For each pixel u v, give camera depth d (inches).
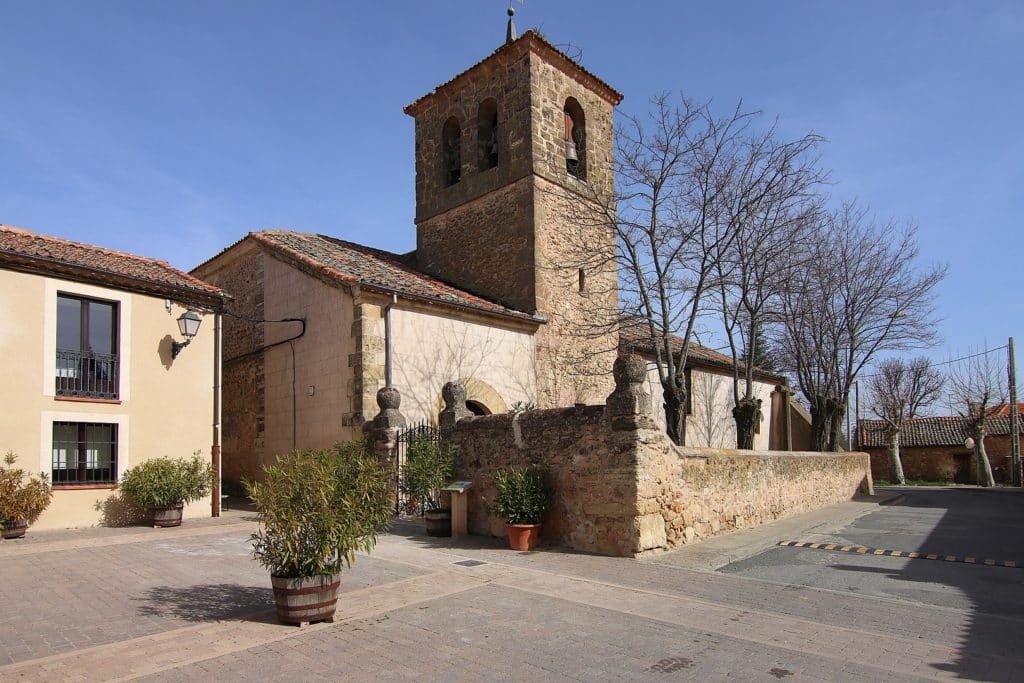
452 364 637.9
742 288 706.2
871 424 1622.8
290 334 659.4
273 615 273.1
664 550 398.6
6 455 467.2
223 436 751.1
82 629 255.0
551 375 733.9
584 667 215.9
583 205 757.9
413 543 434.6
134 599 298.7
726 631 253.8
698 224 643.5
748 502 520.1
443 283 767.7
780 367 1071.0
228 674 209.3
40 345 493.0
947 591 322.3
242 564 374.6
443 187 843.4
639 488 383.2
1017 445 1279.5
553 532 422.0
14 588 319.3
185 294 578.6
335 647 234.1
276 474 261.7
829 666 217.6
